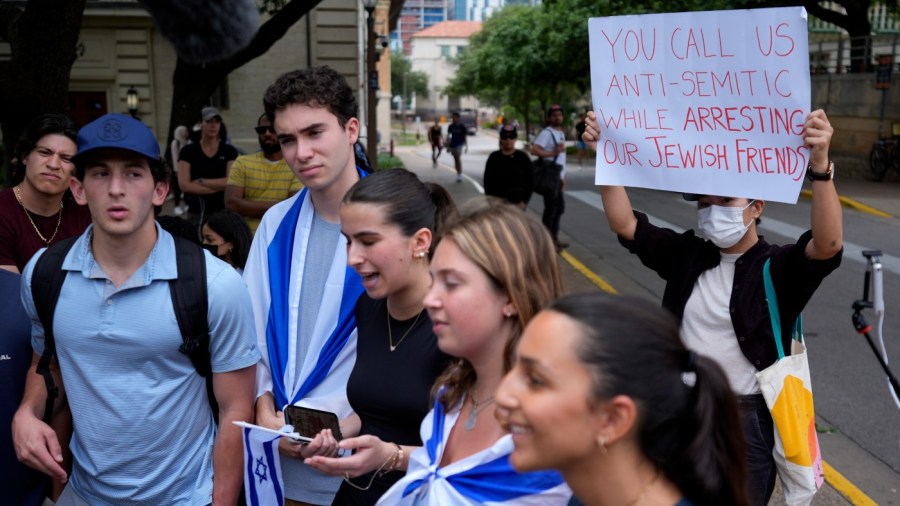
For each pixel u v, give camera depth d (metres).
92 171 2.39
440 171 26.94
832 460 4.84
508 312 1.89
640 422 1.34
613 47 3.14
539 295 1.87
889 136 19.78
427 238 2.41
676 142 3.05
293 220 3.05
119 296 2.48
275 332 2.94
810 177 2.80
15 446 2.62
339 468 2.26
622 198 3.29
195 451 2.65
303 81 2.83
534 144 10.62
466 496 1.90
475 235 1.87
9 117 6.78
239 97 20.00
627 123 3.17
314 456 2.27
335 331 2.84
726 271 3.09
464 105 108.44
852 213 15.02
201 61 4.40
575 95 40.22
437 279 1.91
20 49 6.70
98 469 2.55
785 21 2.75
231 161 7.20
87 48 19.02
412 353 2.42
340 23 19.81
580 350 1.31
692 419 1.38
